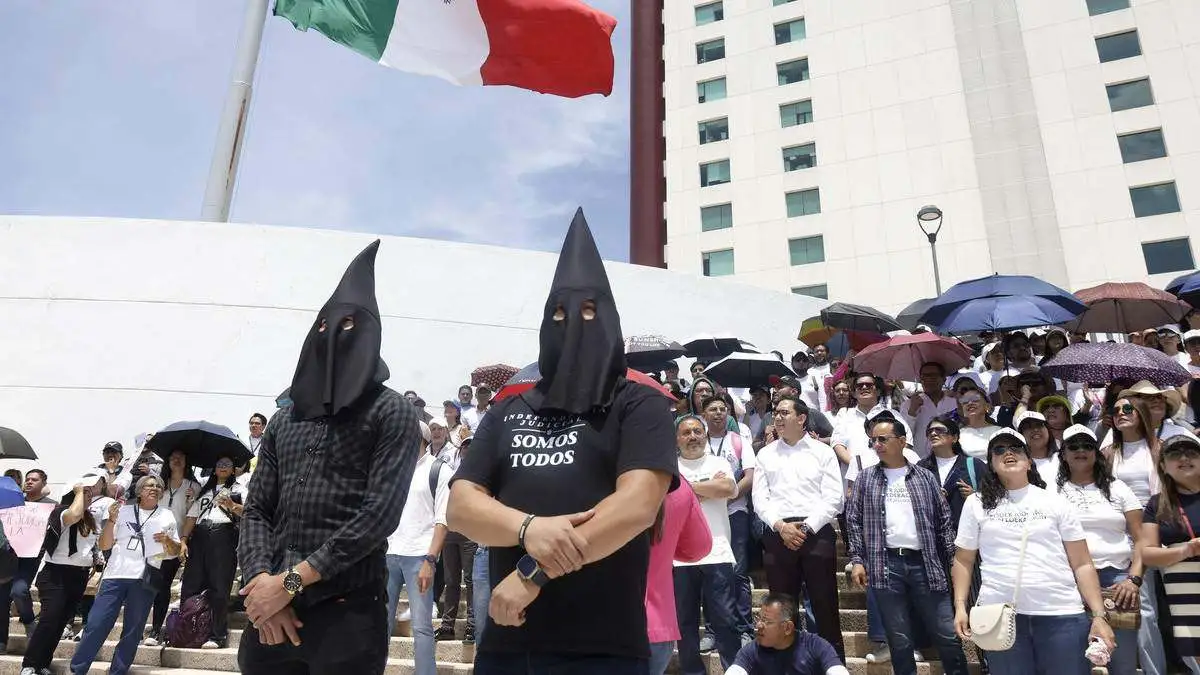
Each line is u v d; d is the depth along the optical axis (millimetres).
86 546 6586
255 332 13578
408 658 6391
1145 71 31188
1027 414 5547
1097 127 31359
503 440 2094
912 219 33094
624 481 1896
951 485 5535
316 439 2863
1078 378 6906
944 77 34312
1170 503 4527
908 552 5039
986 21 34312
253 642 2803
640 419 2008
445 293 14633
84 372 13055
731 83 38531
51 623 6289
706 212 37219
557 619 1909
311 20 10086
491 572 2082
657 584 3572
